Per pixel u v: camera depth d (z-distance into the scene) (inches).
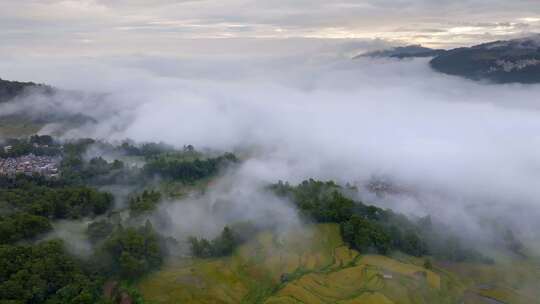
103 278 6530.5
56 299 5753.0
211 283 6983.3
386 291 7091.5
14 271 5984.3
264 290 7032.5
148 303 6299.2
